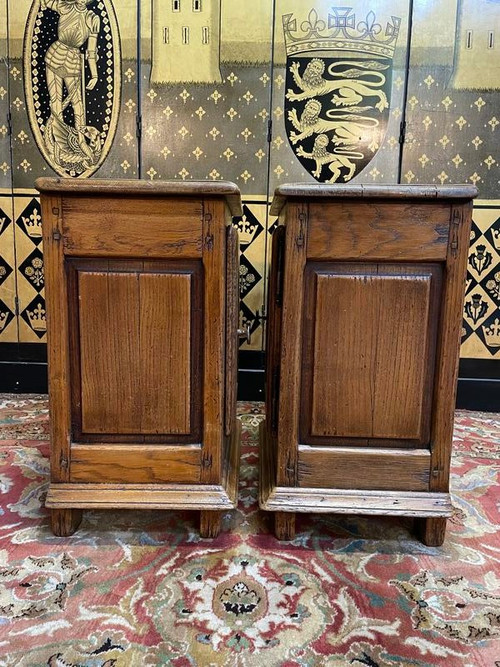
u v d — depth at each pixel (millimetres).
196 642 916
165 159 2482
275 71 2396
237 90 2414
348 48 2375
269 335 1588
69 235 1160
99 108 2455
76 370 1218
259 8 2359
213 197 1150
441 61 2363
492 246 2467
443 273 1186
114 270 1186
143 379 1221
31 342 2627
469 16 2324
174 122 2449
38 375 2629
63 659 866
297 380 1229
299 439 1267
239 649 900
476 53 2352
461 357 2543
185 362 1214
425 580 1122
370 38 2363
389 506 1232
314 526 1365
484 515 1434
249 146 2449
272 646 909
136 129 2463
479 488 1606
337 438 1258
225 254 1213
